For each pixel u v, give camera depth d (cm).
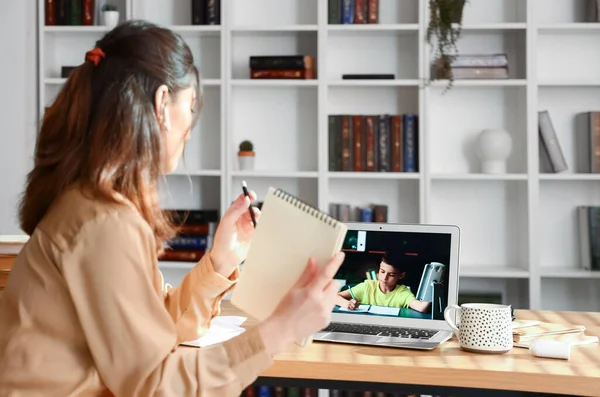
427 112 364
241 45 392
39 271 120
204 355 122
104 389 124
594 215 366
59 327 120
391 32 376
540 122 367
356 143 370
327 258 129
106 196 122
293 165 392
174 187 397
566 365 155
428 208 364
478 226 388
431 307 186
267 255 135
